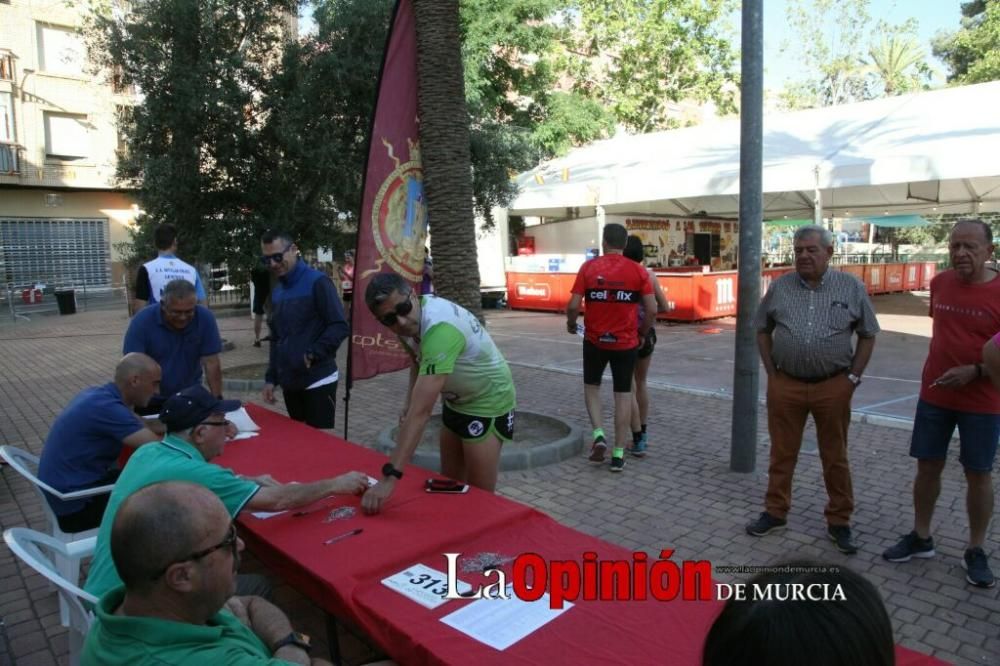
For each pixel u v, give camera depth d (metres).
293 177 9.41
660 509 4.80
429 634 1.96
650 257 21.72
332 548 2.53
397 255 5.89
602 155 20.17
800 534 4.34
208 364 4.74
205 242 8.91
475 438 3.60
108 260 25.59
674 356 11.01
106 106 23.86
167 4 8.56
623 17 24.64
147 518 1.64
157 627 1.65
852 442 6.21
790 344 4.02
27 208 23.94
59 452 3.48
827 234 3.94
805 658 0.88
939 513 4.60
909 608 3.46
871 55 35.88
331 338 4.68
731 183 13.55
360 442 6.64
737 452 5.50
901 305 18.88
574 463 5.81
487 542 2.61
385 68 5.80
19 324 19.44
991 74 28.94
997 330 3.45
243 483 2.69
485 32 18.30
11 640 3.41
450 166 6.16
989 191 17.88
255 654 1.76
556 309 18.06
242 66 8.84
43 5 22.80
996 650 3.11
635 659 1.83
